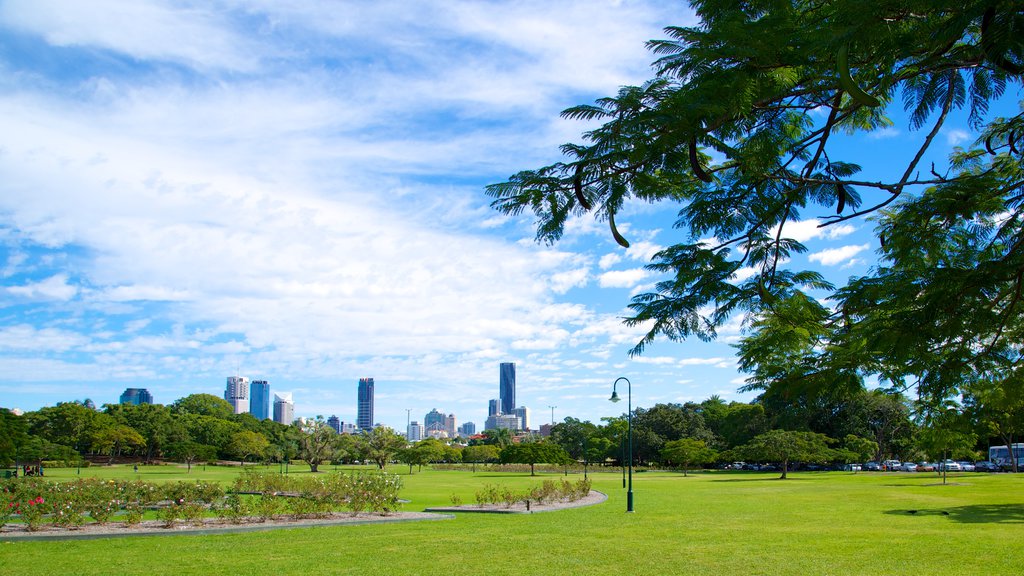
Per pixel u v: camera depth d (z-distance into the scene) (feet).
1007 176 18.49
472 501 103.86
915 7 10.78
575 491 111.45
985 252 18.20
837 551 50.72
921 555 48.52
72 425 291.38
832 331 18.47
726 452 246.47
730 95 11.89
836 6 11.55
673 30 12.17
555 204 13.85
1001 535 59.77
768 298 16.33
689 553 49.67
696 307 16.24
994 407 20.07
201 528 60.59
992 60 11.03
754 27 11.98
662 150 12.81
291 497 80.53
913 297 15.61
